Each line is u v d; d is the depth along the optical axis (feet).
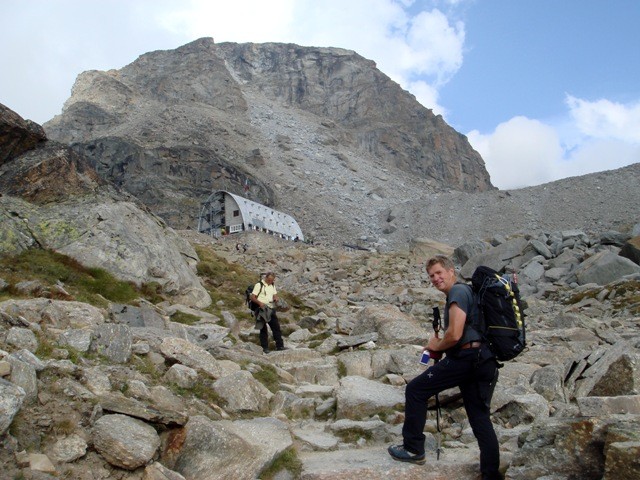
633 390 25.26
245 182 498.28
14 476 15.28
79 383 20.33
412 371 32.32
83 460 17.22
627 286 84.07
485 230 396.78
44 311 28.66
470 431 23.38
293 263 138.72
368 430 23.47
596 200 384.06
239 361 32.19
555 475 17.37
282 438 21.30
